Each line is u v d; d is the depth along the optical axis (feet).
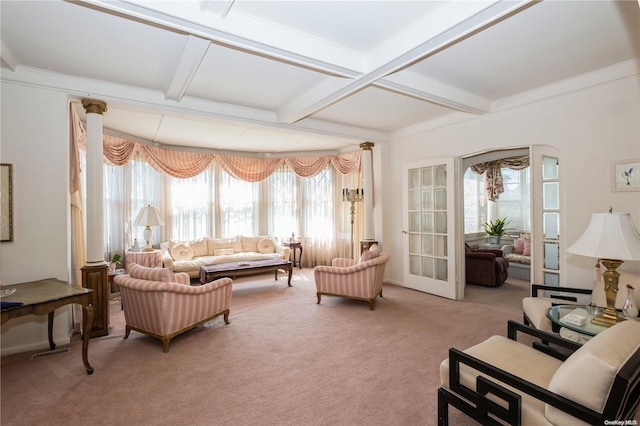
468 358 5.67
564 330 8.49
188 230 21.65
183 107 12.50
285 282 19.30
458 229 15.25
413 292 16.72
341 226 24.11
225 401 7.31
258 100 13.15
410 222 17.56
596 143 10.83
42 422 6.62
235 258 20.25
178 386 7.93
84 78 10.69
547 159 12.32
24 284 9.25
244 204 23.93
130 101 11.46
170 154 20.31
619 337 4.76
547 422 4.79
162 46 8.72
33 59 9.44
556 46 8.98
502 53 9.37
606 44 8.89
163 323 9.83
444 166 15.79
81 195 12.76
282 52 8.14
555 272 12.02
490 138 13.80
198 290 10.84
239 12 7.32
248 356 9.52
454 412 6.92
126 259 17.60
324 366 8.89
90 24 7.68
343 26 7.95
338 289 14.44
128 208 18.58
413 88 10.78
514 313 13.26
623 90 10.23
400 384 7.98
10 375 8.50
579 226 11.25
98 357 9.50
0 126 9.63
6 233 9.65
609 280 7.44
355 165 21.93
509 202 25.59
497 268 17.87
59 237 10.44
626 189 10.19
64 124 10.49
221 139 19.60
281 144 21.27
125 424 6.56
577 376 4.44
